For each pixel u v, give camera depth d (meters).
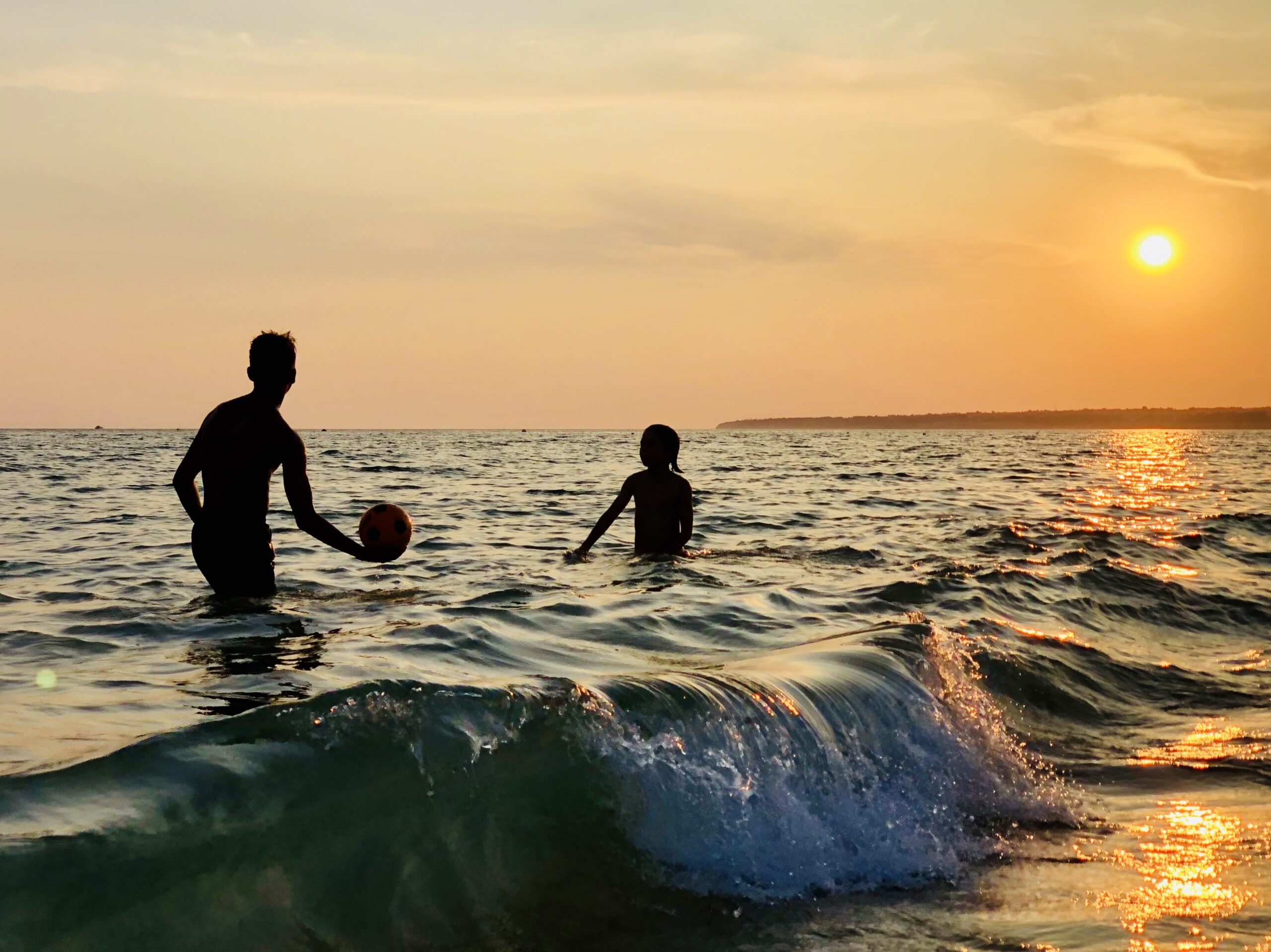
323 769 3.25
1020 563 9.86
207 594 7.36
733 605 7.33
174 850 2.83
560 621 6.53
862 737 4.51
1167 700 6.22
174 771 3.12
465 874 3.23
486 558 9.91
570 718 3.81
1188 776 5.00
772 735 4.20
